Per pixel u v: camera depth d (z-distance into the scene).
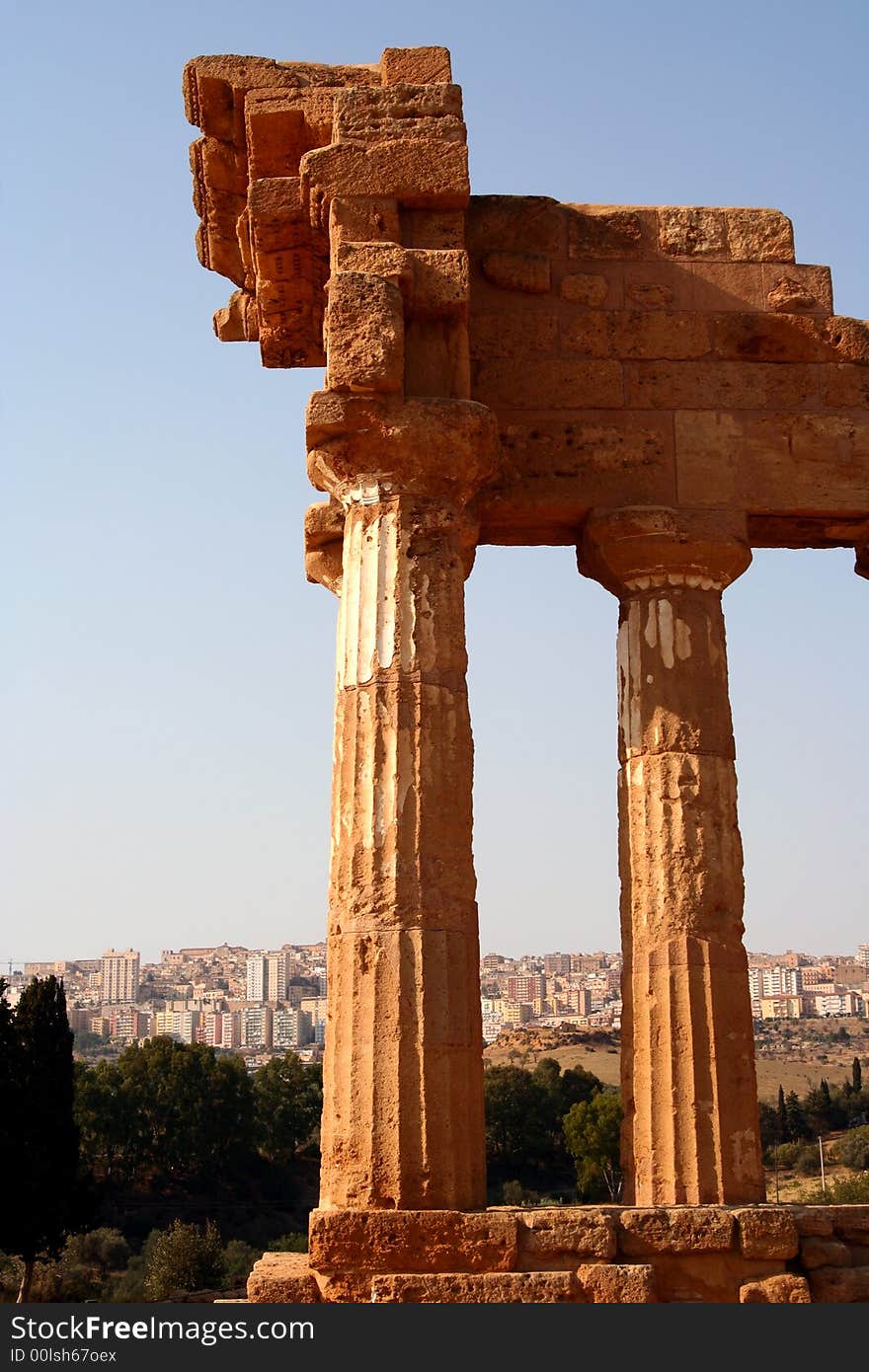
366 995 12.29
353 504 13.59
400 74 15.05
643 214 16.70
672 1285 12.09
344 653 13.36
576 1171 64.88
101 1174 69.56
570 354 16.23
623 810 15.36
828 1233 12.63
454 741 13.05
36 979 51.25
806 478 16.11
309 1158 76.00
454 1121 12.10
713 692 15.38
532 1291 11.46
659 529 15.52
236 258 17.17
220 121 15.62
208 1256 54.56
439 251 14.06
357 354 13.38
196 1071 71.69
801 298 16.55
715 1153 14.01
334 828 13.03
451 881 12.68
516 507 15.81
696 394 16.22
